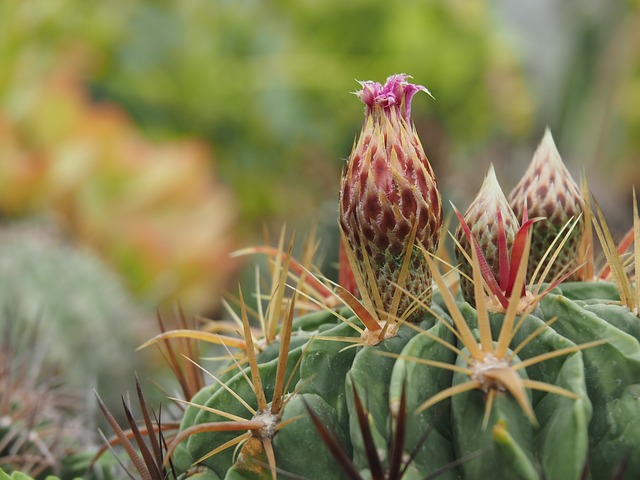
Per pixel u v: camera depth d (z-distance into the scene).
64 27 0.72
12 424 0.37
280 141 0.75
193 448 0.27
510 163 0.81
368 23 0.76
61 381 0.45
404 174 0.27
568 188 0.30
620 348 0.26
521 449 0.24
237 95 0.74
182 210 0.63
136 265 0.60
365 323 0.26
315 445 0.26
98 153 0.63
